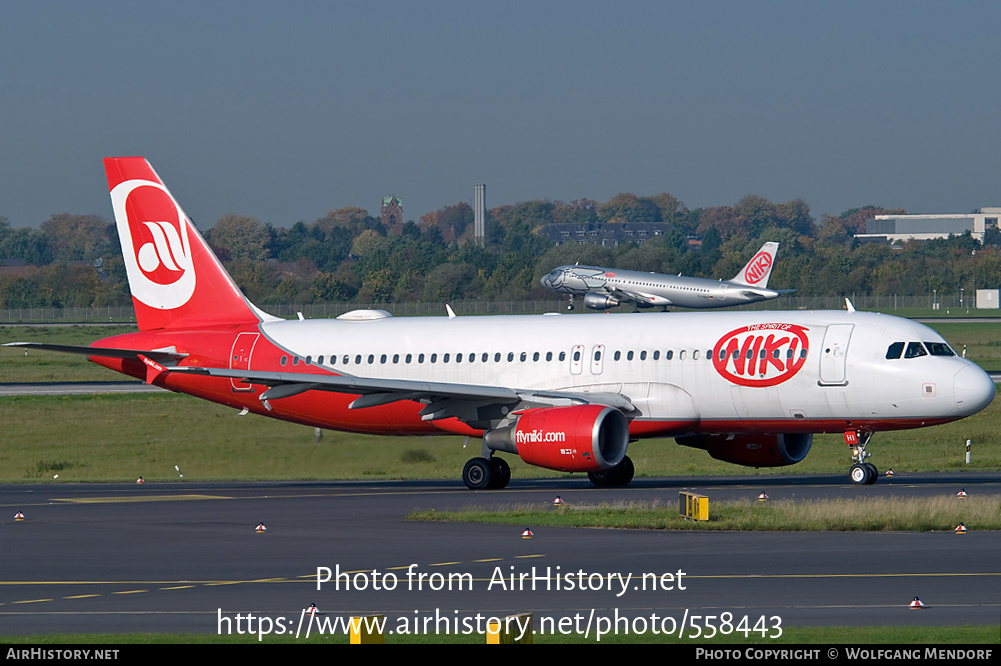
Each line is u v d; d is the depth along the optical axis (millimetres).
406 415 174250
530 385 166875
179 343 185875
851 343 151625
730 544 104562
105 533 119875
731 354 156500
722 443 169750
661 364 160125
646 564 95375
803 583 86000
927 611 76188
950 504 120312
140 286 189625
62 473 199500
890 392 149625
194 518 130875
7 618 79375
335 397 177375
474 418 166500
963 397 146875
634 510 125812
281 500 148625
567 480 178250
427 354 173750
